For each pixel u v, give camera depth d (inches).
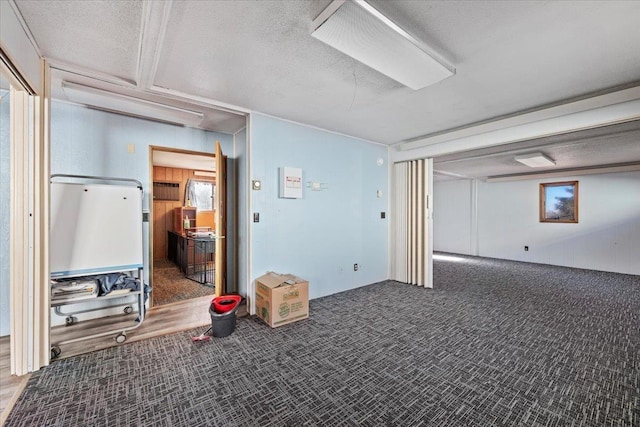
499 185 293.1
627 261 220.8
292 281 122.1
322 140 153.4
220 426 61.5
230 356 90.6
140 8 62.1
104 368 83.1
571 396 71.7
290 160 139.9
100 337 103.7
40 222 81.3
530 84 97.7
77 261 98.0
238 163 154.2
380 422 62.8
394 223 191.5
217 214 134.7
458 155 191.8
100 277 102.3
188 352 93.0
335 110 125.0
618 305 143.3
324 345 98.3
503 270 232.1
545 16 63.3
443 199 340.5
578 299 152.9
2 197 101.8
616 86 98.8
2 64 62.9
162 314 127.4
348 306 138.9
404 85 99.1
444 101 113.4
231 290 159.5
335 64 85.7
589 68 86.4
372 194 181.8
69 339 101.1
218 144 133.9
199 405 67.9
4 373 80.1
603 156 195.5
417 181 177.8
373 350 94.8
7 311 102.3
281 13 63.0
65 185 97.8
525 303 145.2
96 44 75.9
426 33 69.7
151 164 134.4
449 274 215.6
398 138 174.4
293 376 79.7
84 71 89.9
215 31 69.5
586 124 108.2
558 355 92.0
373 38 66.6
